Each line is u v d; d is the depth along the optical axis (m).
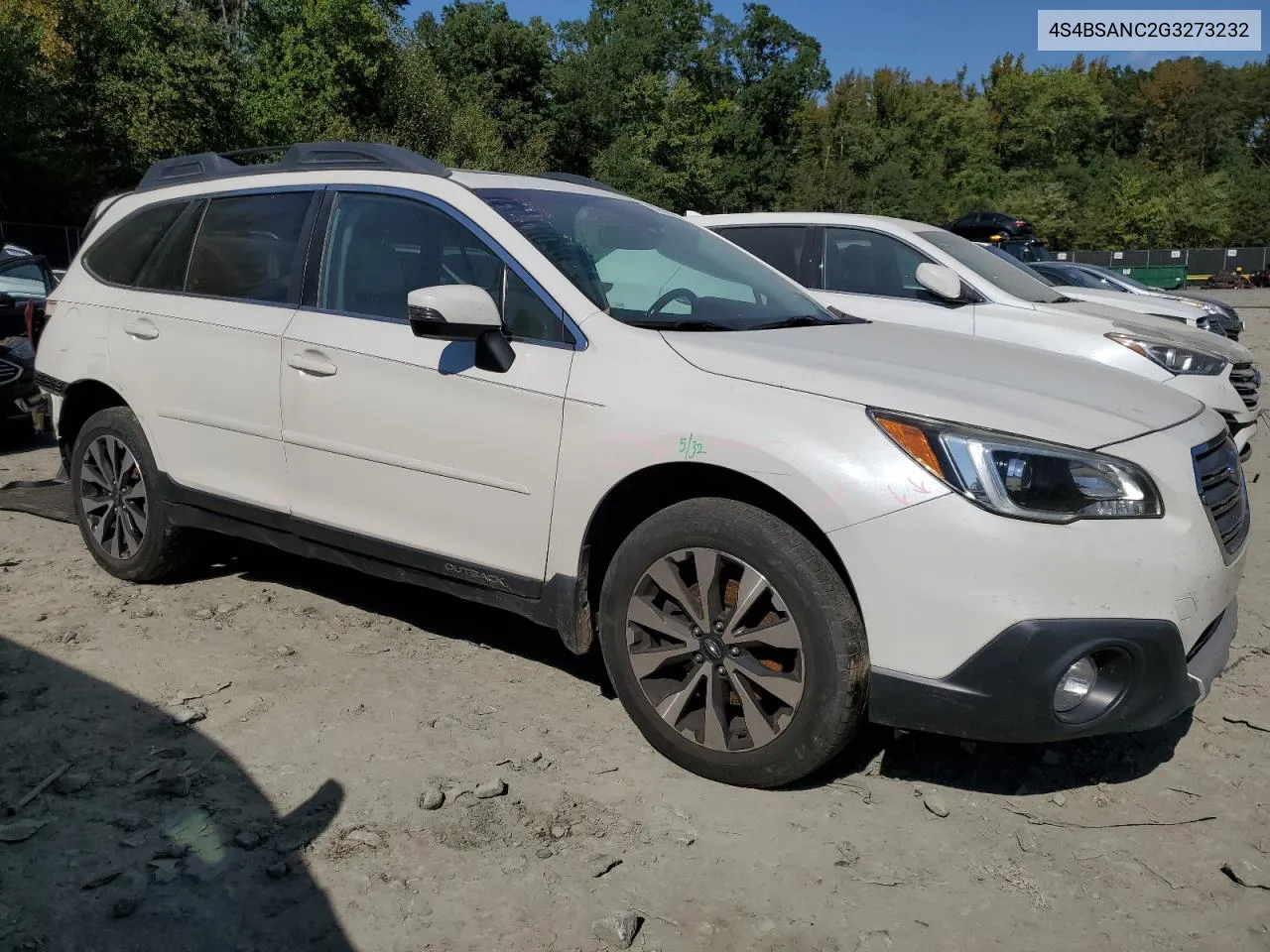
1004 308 6.86
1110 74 107.50
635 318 3.34
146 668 3.72
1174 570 2.70
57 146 27.30
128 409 4.55
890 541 2.70
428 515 3.53
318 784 2.97
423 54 38.59
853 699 2.81
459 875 2.58
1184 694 2.77
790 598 2.83
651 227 4.09
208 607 4.35
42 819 2.75
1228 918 2.51
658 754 3.22
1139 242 77.50
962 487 2.66
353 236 3.85
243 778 2.99
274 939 2.33
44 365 4.82
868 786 3.07
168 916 2.38
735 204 70.12
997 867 2.70
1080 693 2.73
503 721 3.41
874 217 7.36
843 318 4.05
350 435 3.68
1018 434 2.70
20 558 4.94
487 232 3.53
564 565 3.23
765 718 2.93
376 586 4.71
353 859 2.63
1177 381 6.54
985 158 87.75
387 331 3.62
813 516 2.79
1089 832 2.87
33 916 2.36
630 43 63.22
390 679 3.70
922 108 88.81
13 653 3.82
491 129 43.31
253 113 32.09
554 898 2.51
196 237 4.36
